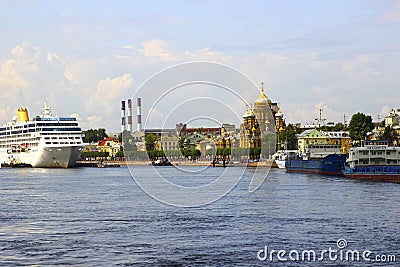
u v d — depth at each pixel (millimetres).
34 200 112688
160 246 65438
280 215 87000
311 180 170000
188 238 69562
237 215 87438
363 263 58219
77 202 108188
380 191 125875
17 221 83625
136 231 74438
